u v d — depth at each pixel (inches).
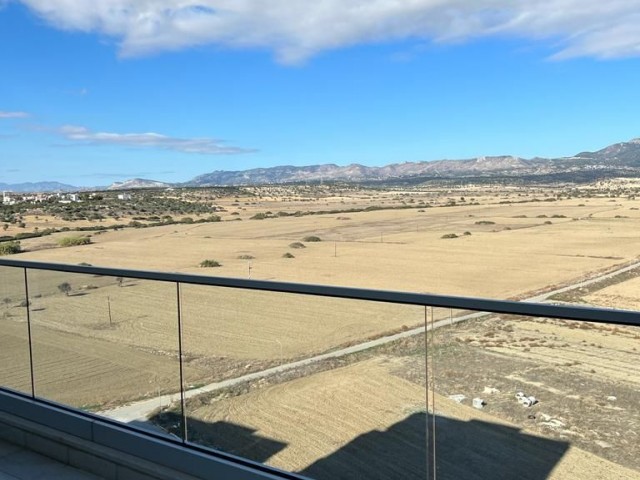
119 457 115.5
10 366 146.6
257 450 104.3
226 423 108.1
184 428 114.0
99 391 128.8
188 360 117.0
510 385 82.4
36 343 141.6
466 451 85.5
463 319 85.7
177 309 121.9
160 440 113.3
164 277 118.5
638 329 71.9
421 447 89.8
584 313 70.4
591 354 76.1
